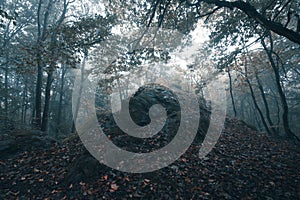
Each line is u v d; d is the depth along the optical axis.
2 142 8.03
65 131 19.17
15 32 18.45
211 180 5.35
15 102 18.89
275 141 10.56
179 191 4.96
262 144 9.24
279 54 14.72
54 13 17.59
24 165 6.88
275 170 6.11
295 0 9.95
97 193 5.00
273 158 7.18
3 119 12.43
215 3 7.53
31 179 6.07
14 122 12.79
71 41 8.28
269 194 4.90
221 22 10.93
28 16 18.45
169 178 5.42
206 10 11.05
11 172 6.48
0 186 5.81
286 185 5.28
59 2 16.05
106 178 5.43
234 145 8.24
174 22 10.47
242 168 6.08
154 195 4.83
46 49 8.07
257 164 6.45
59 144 8.56
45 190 5.52
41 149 8.02
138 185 5.15
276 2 8.79
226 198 4.71
